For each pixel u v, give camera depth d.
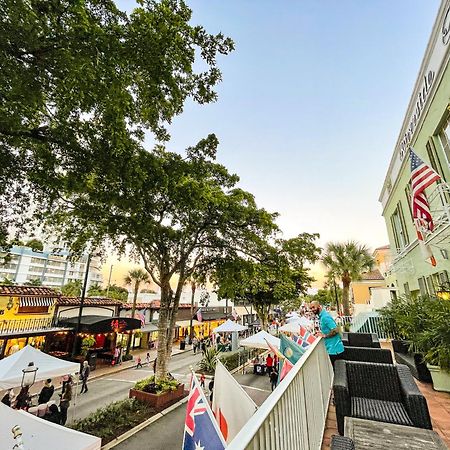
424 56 8.17
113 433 8.85
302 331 5.41
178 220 11.87
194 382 2.12
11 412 4.98
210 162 12.14
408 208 11.91
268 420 1.54
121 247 13.30
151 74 5.59
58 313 22.22
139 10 5.34
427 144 8.68
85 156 6.52
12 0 4.07
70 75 4.77
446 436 3.64
